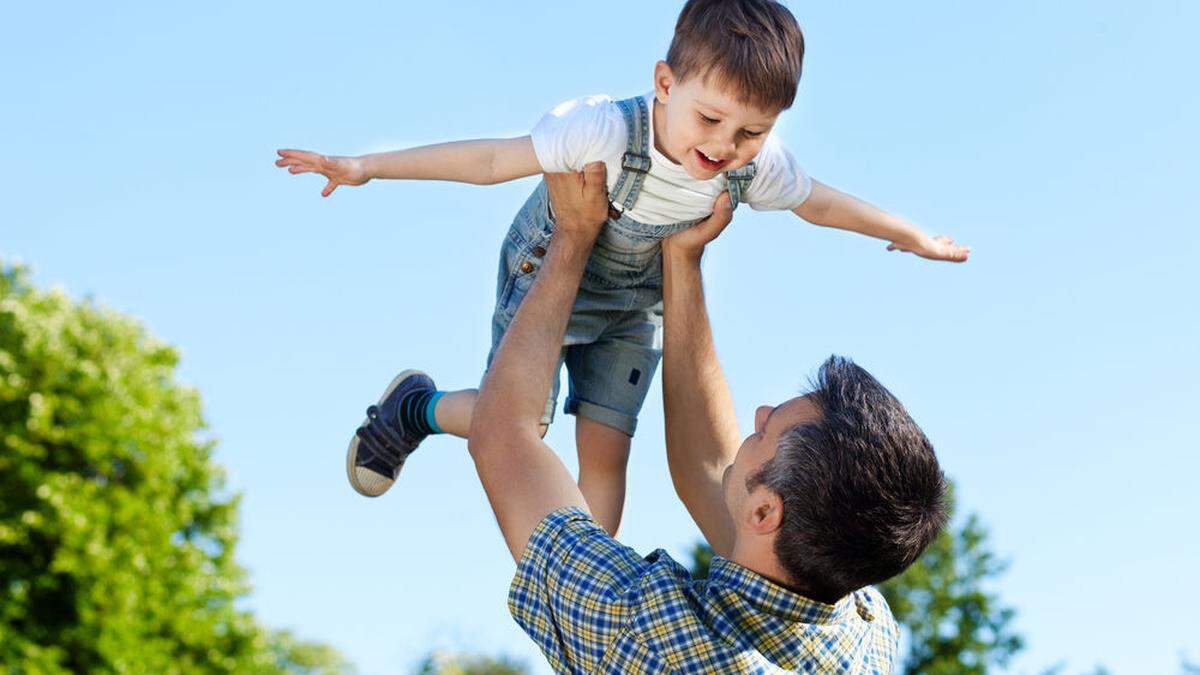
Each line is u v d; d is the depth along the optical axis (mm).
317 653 18781
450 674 21172
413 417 3648
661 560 2715
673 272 3289
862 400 2609
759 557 2605
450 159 3172
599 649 2588
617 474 3559
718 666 2500
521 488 2840
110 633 15430
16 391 16062
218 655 16391
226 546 17234
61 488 15719
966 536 19094
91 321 17172
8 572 15461
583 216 3139
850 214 3504
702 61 2984
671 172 3141
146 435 16500
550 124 3119
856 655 2646
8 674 14852
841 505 2504
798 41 3045
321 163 3115
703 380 3305
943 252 3625
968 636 18656
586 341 3467
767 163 3258
